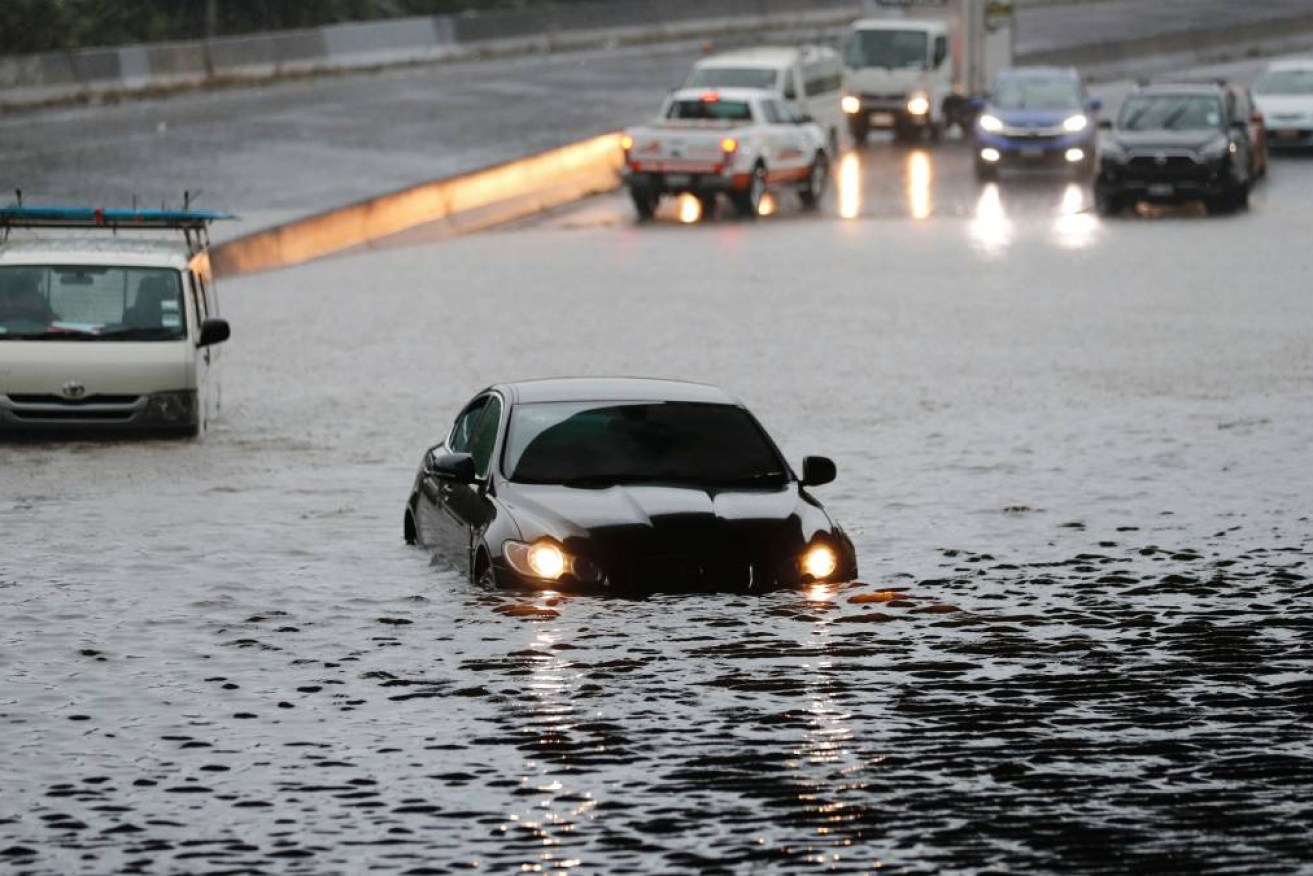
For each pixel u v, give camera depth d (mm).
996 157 144125
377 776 30125
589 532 41125
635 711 33469
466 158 138625
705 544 41344
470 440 46531
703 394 45656
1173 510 51688
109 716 33531
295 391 74625
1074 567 45125
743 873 25953
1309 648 37656
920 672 35938
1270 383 72438
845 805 28562
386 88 174250
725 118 132250
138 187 125000
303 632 39438
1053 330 85625
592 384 45906
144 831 27781
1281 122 160250
